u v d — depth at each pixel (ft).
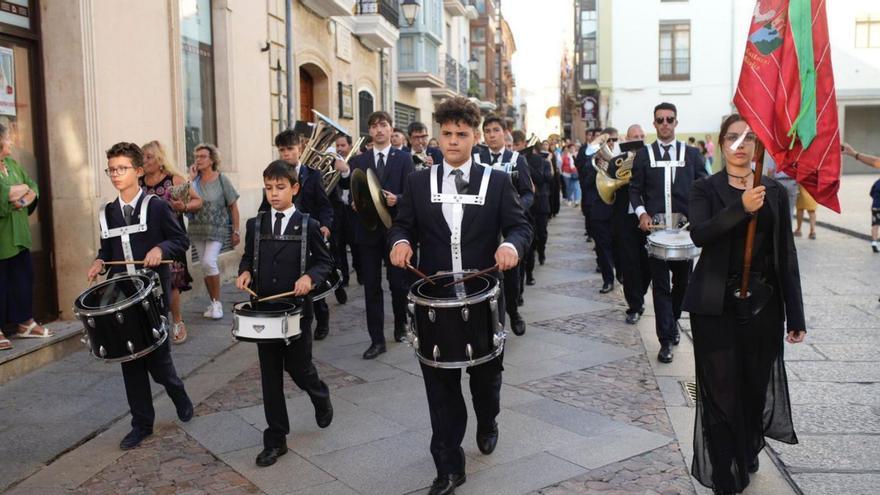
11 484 13.15
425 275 12.50
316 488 12.85
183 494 12.72
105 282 14.53
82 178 22.56
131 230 15.78
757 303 11.48
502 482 12.79
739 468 11.52
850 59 105.70
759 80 10.98
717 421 11.52
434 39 76.07
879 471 12.94
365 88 57.88
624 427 15.19
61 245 22.65
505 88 207.92
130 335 13.75
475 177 12.50
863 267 35.17
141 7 26.09
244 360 20.90
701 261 11.77
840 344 21.36
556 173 52.37
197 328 24.50
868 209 62.80
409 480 13.08
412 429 15.47
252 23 36.29
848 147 18.62
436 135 88.38
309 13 44.68
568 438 14.66
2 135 18.99
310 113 47.98
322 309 23.09
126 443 14.71
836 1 104.99
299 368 14.53
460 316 11.25
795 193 46.11
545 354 20.94
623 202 23.91
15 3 21.43
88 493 12.83
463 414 12.48
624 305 27.81
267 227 14.61
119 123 24.52
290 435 15.26
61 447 14.78
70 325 22.13
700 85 104.53
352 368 19.92
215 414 16.55
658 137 21.43
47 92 22.39
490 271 11.88
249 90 36.01
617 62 105.60
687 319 25.41
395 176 22.08
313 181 23.07
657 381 18.19
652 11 103.96
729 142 11.80
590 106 91.81
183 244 15.93
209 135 33.32
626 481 12.75
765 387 11.93
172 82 28.43
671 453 13.87
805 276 32.99
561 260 40.29
